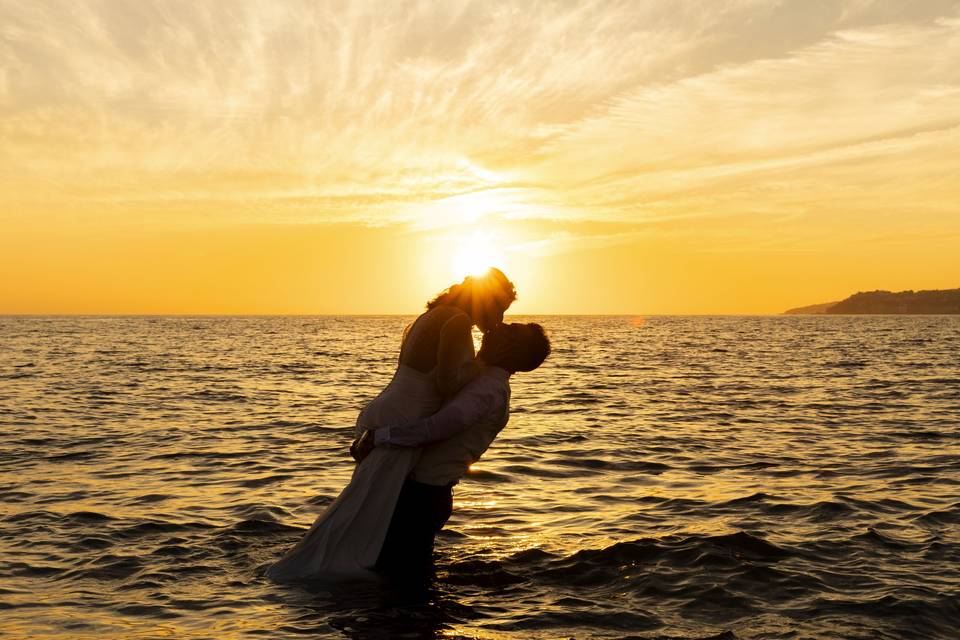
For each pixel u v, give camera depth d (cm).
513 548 556
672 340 6319
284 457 955
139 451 1001
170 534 596
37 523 626
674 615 427
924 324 14538
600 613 431
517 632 404
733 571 498
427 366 522
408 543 529
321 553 506
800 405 1603
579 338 6906
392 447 516
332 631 404
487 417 529
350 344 5631
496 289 536
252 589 472
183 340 6106
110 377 2334
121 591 468
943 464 897
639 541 561
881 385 2078
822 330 9800
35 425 1250
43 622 416
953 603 439
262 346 5125
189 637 394
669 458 953
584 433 1177
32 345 4859
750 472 860
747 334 8106
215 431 1195
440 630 406
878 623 412
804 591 462
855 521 626
